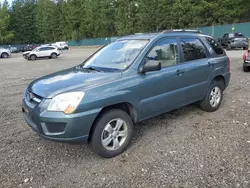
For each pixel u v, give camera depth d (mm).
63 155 4094
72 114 3486
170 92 4684
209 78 5508
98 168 3688
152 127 5055
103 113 3830
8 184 3355
